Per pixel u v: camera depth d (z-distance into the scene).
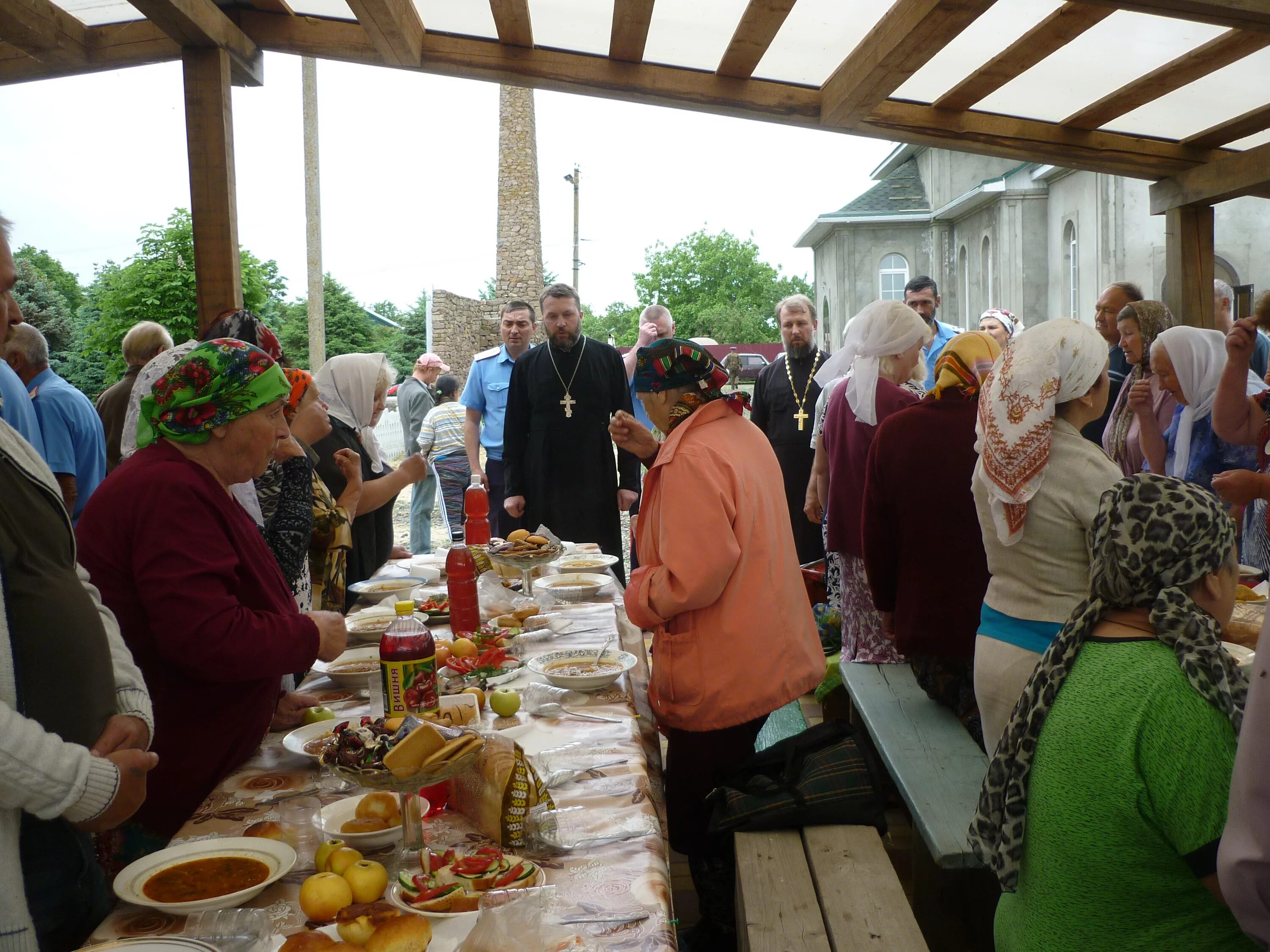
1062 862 1.59
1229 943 1.50
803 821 2.50
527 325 6.32
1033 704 1.68
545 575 3.88
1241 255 13.45
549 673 2.42
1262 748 1.18
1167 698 1.50
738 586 2.64
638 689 3.08
